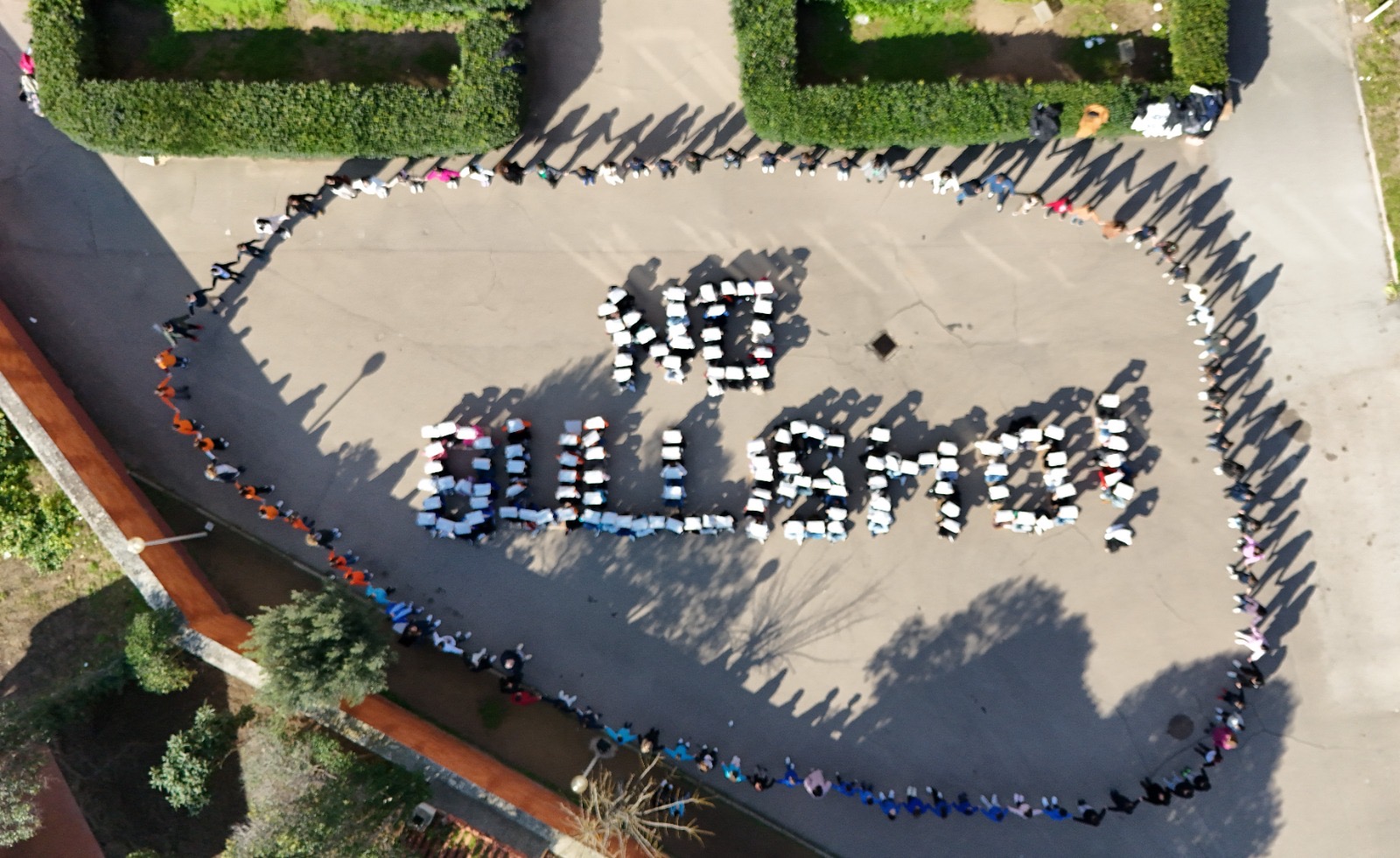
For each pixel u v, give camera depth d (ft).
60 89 70.54
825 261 75.51
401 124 71.51
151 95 70.69
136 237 75.00
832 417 75.05
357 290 75.15
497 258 75.25
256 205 75.00
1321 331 75.05
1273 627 74.69
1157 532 74.84
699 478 75.00
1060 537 75.00
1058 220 75.10
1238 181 75.31
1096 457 74.43
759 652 74.74
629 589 74.79
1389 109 75.05
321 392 75.00
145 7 74.54
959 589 74.79
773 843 74.23
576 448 74.13
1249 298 75.05
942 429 75.00
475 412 75.05
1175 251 73.82
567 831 65.92
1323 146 75.20
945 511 72.49
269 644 63.57
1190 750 74.28
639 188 75.20
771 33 72.64
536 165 75.41
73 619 71.15
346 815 62.49
